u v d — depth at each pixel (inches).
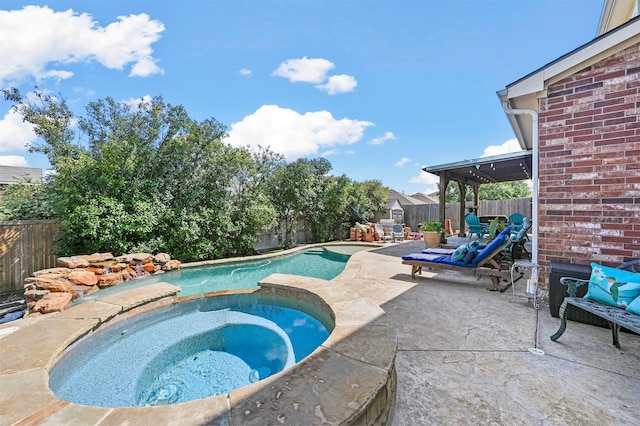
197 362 139.2
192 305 194.4
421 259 221.1
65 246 258.2
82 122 334.0
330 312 146.4
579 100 154.4
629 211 140.9
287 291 187.6
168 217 307.0
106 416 66.8
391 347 96.5
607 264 146.3
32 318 150.7
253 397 71.5
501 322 139.9
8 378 84.7
